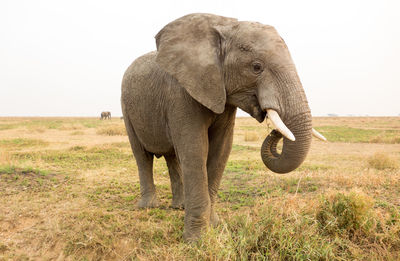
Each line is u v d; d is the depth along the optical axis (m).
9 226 4.70
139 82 4.87
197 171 3.91
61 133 22.52
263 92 3.34
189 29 3.82
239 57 3.50
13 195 5.89
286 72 3.29
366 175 6.70
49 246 4.18
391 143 16.98
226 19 3.84
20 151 11.91
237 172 8.28
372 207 4.49
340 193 4.46
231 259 3.32
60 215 4.98
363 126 35.69
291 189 6.18
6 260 3.88
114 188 6.78
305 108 3.24
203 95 3.60
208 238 3.60
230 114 4.25
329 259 3.41
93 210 5.15
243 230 3.77
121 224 4.57
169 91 4.17
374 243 3.71
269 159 3.62
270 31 3.51
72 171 8.30
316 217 4.21
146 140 5.09
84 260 3.89
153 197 5.61
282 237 3.54
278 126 3.13
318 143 17.08
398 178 6.32
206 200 3.96
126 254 3.92
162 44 3.92
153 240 4.13
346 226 4.00
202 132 3.95
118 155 11.45
